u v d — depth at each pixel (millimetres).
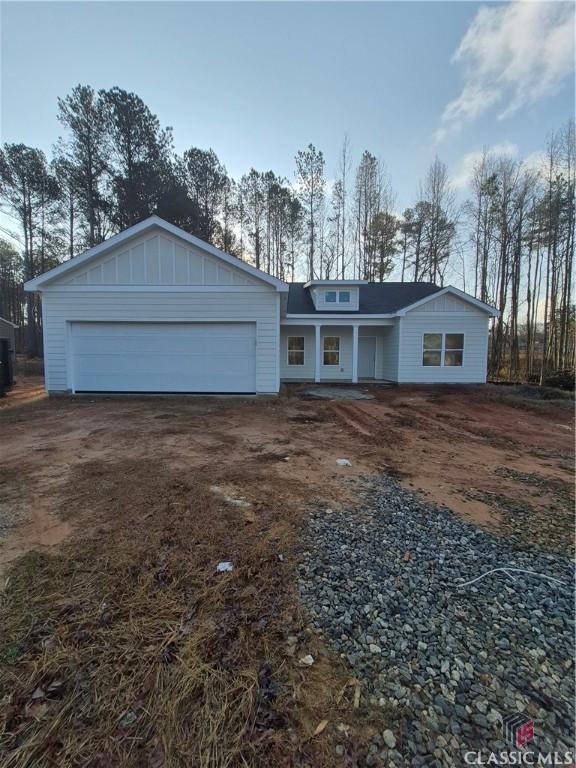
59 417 7312
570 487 4023
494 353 21391
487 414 8461
